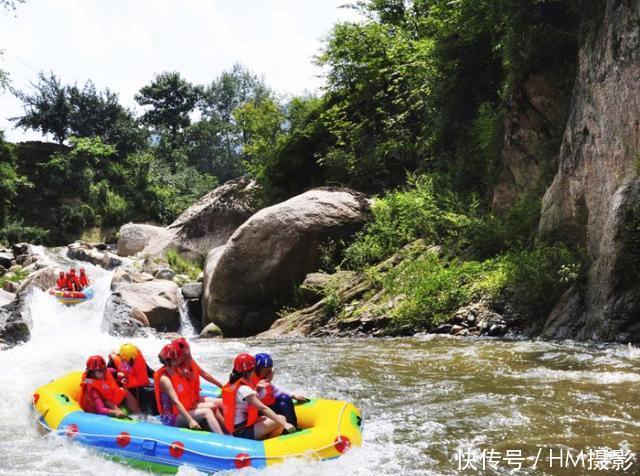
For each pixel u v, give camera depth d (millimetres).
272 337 16531
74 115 53406
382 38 24641
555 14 15766
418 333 14547
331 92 26719
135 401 7227
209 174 62156
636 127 11656
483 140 17828
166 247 30141
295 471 5609
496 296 14078
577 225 13648
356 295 17000
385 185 23031
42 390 7406
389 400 8406
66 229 43500
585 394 8086
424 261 16484
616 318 11594
